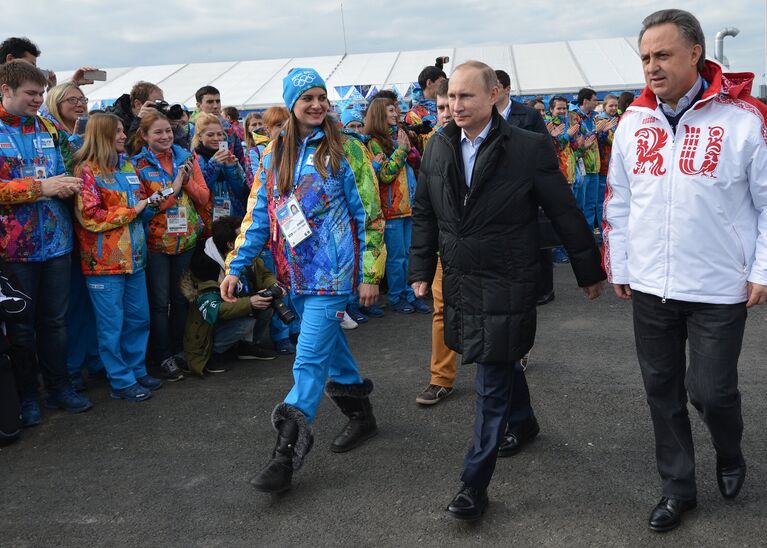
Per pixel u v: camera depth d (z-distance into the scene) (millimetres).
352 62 21578
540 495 3121
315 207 3236
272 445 3832
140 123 4844
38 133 4195
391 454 3617
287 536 2916
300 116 3244
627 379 4555
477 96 2781
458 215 2900
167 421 4219
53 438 4047
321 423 4055
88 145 4426
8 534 3047
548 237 3221
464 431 3869
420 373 4883
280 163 3309
